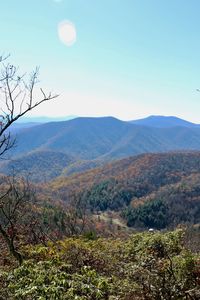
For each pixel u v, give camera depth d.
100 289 6.92
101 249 12.63
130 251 12.58
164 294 7.95
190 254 9.88
